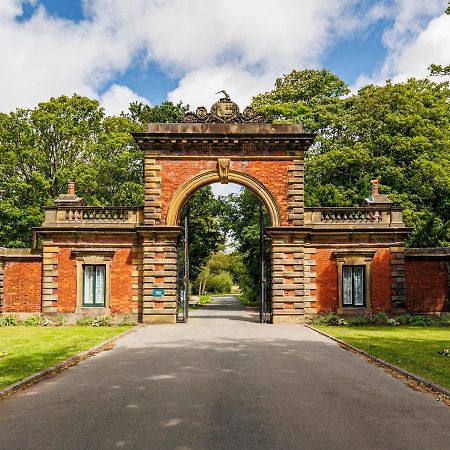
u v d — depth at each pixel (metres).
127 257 25.69
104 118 42.47
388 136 34.88
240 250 46.78
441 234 34.34
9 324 25.08
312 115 40.38
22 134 38.75
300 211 25.59
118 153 40.78
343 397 9.58
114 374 11.81
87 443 6.87
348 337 18.95
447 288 26.88
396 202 33.28
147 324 24.75
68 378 11.38
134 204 41.53
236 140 25.48
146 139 25.50
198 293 84.81
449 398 9.50
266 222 41.19
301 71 44.16
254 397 9.49
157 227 25.11
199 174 25.70
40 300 26.03
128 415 8.23
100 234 25.69
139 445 6.76
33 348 15.81
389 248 26.06
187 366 12.86
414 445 6.81
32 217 36.78
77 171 38.00
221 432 7.30
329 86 42.94
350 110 39.50
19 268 26.27
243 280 70.06
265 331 21.64
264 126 25.98
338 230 25.72
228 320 27.59
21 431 7.43
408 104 35.31
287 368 12.63
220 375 11.66
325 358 14.30
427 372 11.70
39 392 9.98
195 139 25.44
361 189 35.59
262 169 25.86
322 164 35.97
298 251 25.44
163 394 9.73
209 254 49.31
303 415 8.26
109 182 42.25
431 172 33.12
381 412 8.52
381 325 24.55
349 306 25.92
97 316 25.25
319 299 25.70
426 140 34.03
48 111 39.31
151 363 13.35
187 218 27.12
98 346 16.27
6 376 11.13
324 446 6.73
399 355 14.36
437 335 19.89
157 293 25.09
